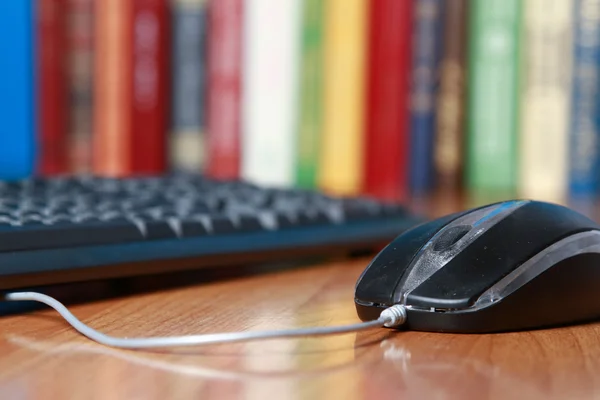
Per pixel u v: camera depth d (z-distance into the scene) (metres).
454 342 0.33
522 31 1.07
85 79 1.03
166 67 1.05
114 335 0.33
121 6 1.02
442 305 0.34
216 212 0.51
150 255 0.41
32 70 0.94
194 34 1.05
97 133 1.03
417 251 0.36
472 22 1.09
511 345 0.33
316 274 0.51
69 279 0.37
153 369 0.28
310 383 0.27
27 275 0.35
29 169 0.93
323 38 1.04
